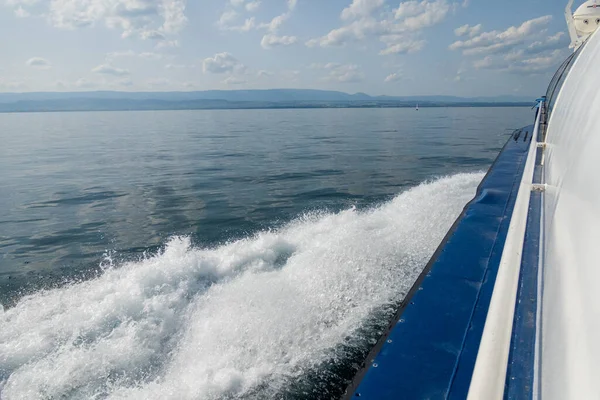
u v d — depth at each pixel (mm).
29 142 24203
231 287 3947
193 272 4195
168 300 3725
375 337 3123
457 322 2010
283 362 2891
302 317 3350
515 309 1711
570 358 1021
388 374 1657
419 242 4742
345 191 9031
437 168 11727
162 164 13883
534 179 3699
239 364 2875
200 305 3666
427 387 1579
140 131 32312
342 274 3990
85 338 3250
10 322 3555
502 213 3781
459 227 3387
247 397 2607
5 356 3043
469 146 16953
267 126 34844
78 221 7340
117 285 4109
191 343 3160
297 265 4309
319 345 3047
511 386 1315
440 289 2338
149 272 4094
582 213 1341
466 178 9008
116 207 8266
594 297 1005
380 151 15953
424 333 1925
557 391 1033
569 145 2109
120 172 12445
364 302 3572
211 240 6125
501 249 2910
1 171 13055
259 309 3473
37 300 4066
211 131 30141
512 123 32719
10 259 5566
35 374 2863
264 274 4230
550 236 1842
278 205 8008
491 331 1525
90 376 2846
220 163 13781
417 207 6250
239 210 7727
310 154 15594
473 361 1720
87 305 3781
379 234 5020
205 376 2764
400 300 3600
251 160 14344
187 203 8406
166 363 2992
